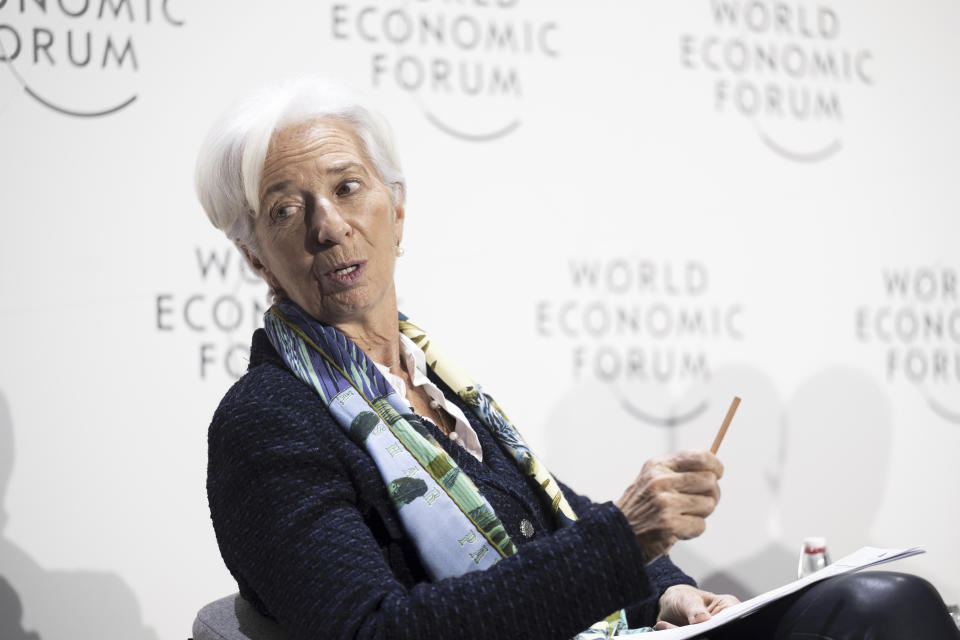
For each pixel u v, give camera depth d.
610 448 5.90
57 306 4.94
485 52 5.77
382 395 2.83
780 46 6.40
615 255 5.98
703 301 6.14
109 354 5.02
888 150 6.59
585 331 5.89
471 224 5.71
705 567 6.04
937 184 6.68
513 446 3.17
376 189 2.96
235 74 5.28
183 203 5.16
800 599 2.52
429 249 5.62
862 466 6.39
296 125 2.88
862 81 6.57
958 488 6.59
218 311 5.21
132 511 5.03
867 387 6.43
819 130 6.45
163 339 5.11
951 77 6.77
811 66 6.46
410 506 2.67
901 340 6.54
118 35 5.08
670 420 6.03
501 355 5.72
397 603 2.32
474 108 5.74
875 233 6.52
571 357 5.86
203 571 5.14
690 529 2.50
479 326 5.70
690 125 6.17
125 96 5.08
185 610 5.10
